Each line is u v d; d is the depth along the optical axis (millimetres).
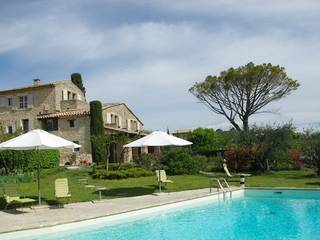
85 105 47156
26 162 31750
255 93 42594
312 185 22047
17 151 31141
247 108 43031
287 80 42156
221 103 44500
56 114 43719
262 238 11977
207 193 19594
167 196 18797
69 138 42875
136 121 56344
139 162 34094
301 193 20609
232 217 15281
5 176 26578
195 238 12008
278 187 21250
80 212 14367
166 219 14922
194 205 18016
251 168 32781
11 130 46719
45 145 14922
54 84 44938
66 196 15891
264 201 19156
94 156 39531
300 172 31109
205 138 45906
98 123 41125
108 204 16375
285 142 31500
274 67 41469
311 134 30312
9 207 15711
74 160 41750
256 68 41438
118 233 12641
